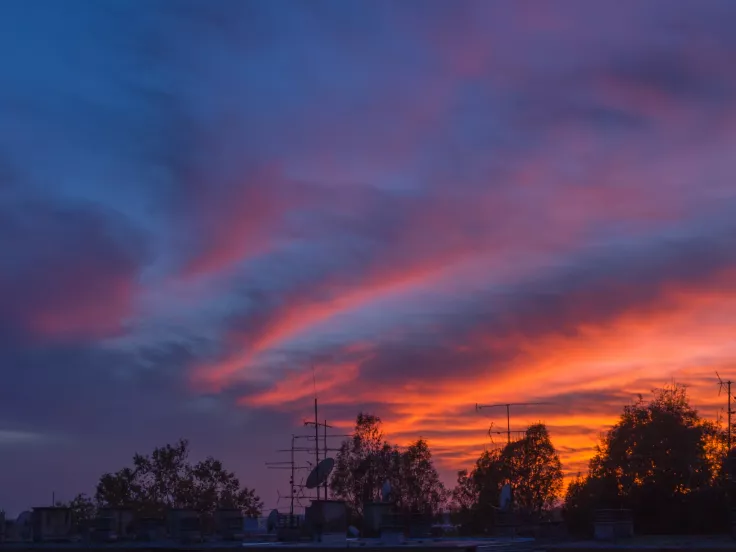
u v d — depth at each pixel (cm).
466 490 9931
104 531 5834
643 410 8719
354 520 8419
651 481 8131
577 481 8544
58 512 6144
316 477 6456
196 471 10056
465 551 4453
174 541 5516
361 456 9556
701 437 8394
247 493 10088
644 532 7731
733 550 4466
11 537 6088
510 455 9850
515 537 6738
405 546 4459
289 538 5103
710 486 7938
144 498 9812
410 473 9531
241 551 4769
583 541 5972
